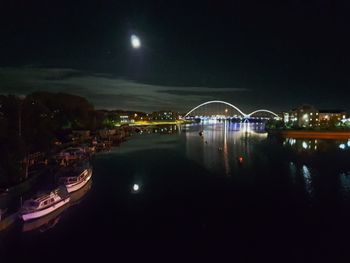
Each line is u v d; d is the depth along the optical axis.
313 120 174.75
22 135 59.09
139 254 29.73
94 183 54.56
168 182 55.38
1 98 66.56
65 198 40.94
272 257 29.34
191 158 81.81
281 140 129.50
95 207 41.88
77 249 30.66
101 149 97.25
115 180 56.84
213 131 199.25
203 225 36.16
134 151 95.00
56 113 111.88
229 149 99.69
